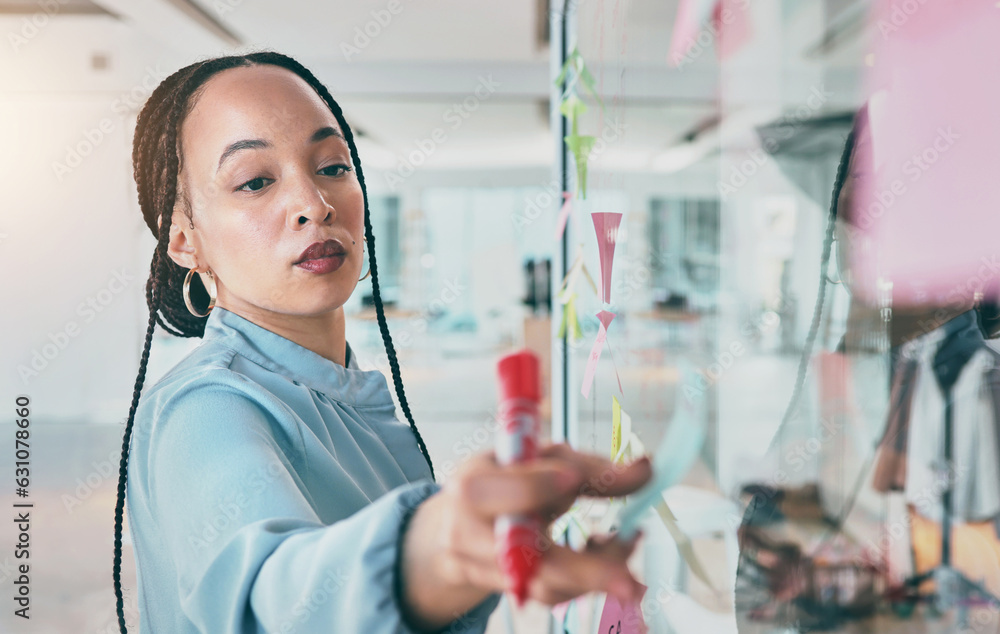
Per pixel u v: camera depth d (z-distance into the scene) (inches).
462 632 14.6
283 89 24.6
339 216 25.5
